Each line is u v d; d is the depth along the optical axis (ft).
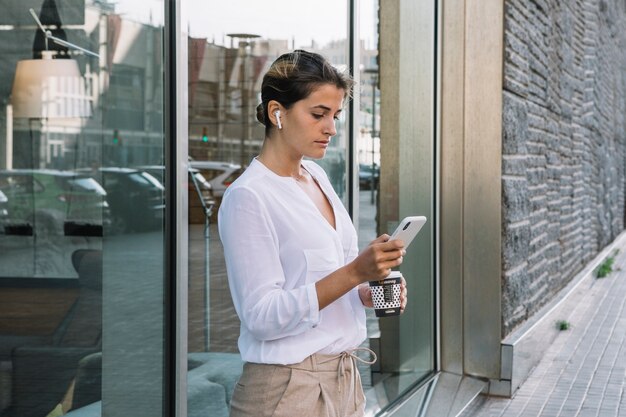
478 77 18.85
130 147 8.57
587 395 19.31
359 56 15.08
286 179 6.91
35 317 7.46
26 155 7.28
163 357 9.21
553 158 26.89
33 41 7.32
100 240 8.18
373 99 15.66
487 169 18.86
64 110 7.68
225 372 11.59
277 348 6.86
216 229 11.94
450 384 18.40
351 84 7.02
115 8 8.30
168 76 9.16
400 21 16.89
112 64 8.28
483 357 19.11
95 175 8.07
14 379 7.24
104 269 8.26
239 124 12.67
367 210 15.48
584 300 33.14
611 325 27.96
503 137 18.92
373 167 15.70
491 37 18.81
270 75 6.89
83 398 8.03
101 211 8.16
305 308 6.48
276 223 6.76
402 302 7.26
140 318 8.81
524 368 20.43
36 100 7.36
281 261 6.82
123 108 8.44
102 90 8.14
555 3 26.91
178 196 9.23
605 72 46.11
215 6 12.06
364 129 15.25
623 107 62.95
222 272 11.74
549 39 25.57
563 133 29.53
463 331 19.20
